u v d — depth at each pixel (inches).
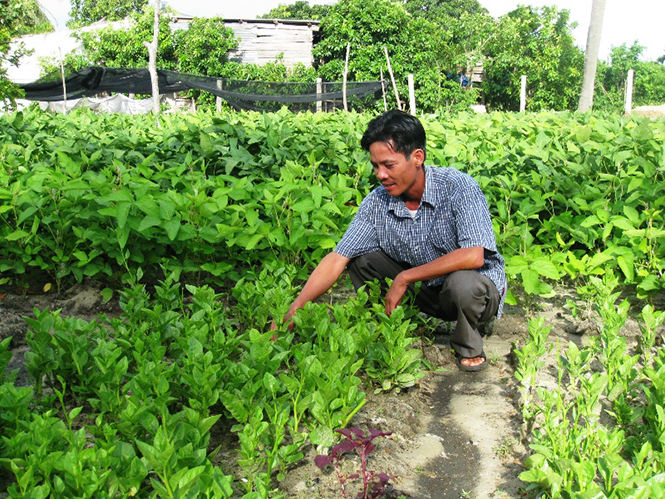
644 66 1251.2
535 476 87.4
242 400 104.9
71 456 81.6
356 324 139.6
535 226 207.8
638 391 123.1
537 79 1072.8
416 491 103.9
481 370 149.6
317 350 119.4
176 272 170.4
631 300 187.6
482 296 140.1
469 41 1087.0
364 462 94.7
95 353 117.2
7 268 179.5
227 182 218.8
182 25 947.3
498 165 225.8
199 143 227.1
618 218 178.4
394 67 882.8
